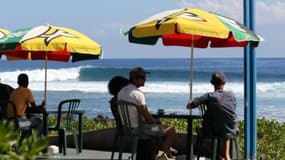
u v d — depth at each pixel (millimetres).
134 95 8039
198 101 8344
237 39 8148
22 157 2631
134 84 8211
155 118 8844
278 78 56844
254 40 8359
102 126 12578
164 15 8375
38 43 9297
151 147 8445
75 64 85812
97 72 53719
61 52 11586
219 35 8039
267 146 10133
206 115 8414
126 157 9914
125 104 8055
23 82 9477
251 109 9453
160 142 8602
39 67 83562
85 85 47562
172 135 8789
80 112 10383
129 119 8070
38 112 9734
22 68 83125
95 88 45688
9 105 9203
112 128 10664
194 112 26609
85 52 9766
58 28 9984
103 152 10523
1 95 10203
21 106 9312
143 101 8039
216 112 8281
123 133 8289
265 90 43938
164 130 8531
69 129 10383
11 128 2633
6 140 2592
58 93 43062
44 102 10242
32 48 9250
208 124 8406
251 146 9477
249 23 9312
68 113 10203
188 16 8133
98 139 10805
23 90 9398
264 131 10961
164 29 7852
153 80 52844
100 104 34875
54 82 50844
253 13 9312
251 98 9430
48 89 45500
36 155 2678
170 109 31625
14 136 2635
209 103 8320
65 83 50000
